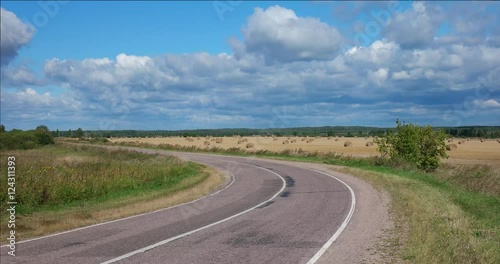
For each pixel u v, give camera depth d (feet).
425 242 29.12
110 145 249.55
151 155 143.43
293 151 165.58
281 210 47.39
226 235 34.63
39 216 44.78
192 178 85.15
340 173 94.07
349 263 26.40
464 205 52.24
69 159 99.35
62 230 37.45
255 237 33.83
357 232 34.88
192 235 34.71
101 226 39.04
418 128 102.01
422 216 38.86
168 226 38.73
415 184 66.69
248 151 182.19
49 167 68.23
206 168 113.09
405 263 25.94
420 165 100.27
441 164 104.83
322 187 69.26
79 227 38.78
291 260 27.17
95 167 76.02
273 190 67.51
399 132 103.14
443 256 26.25
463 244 28.78
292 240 32.63
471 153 165.37
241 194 63.26
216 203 53.93
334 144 239.09
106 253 29.07
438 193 57.26
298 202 53.36
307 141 273.33
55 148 205.98
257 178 88.43
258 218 42.55
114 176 67.92
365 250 29.22
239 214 45.11
